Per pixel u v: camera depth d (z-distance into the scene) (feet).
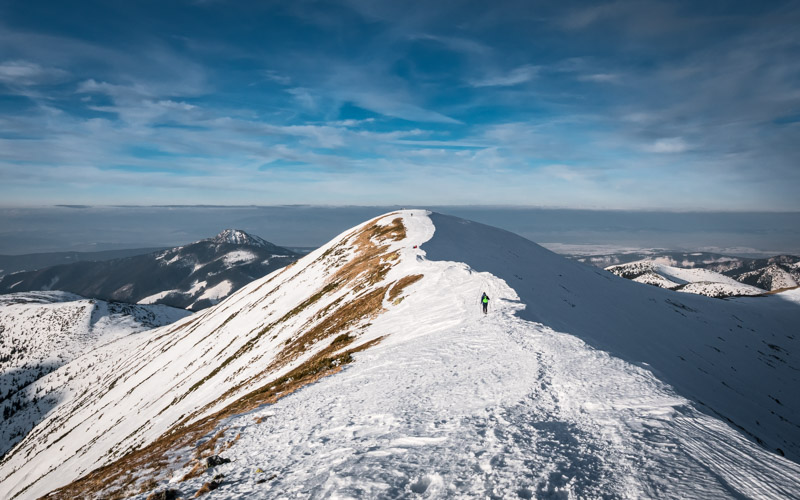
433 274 133.28
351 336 104.58
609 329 133.18
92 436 239.09
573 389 39.60
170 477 35.42
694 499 21.84
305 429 39.37
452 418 35.04
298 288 252.62
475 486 23.84
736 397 133.59
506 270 163.02
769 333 250.37
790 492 23.32
